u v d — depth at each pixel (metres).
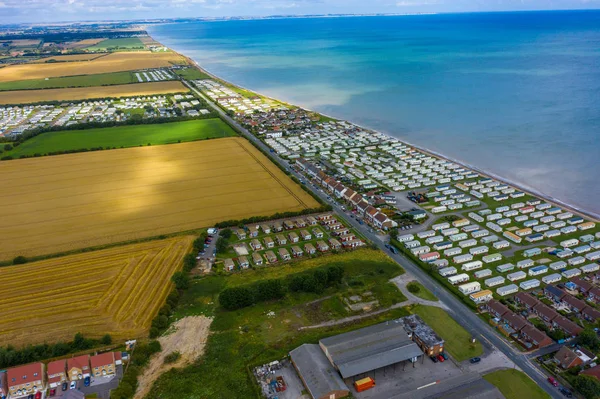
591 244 176.00
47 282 156.25
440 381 112.38
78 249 177.25
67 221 199.88
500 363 118.31
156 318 134.88
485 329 131.88
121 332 132.25
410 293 149.75
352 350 117.81
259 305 144.75
